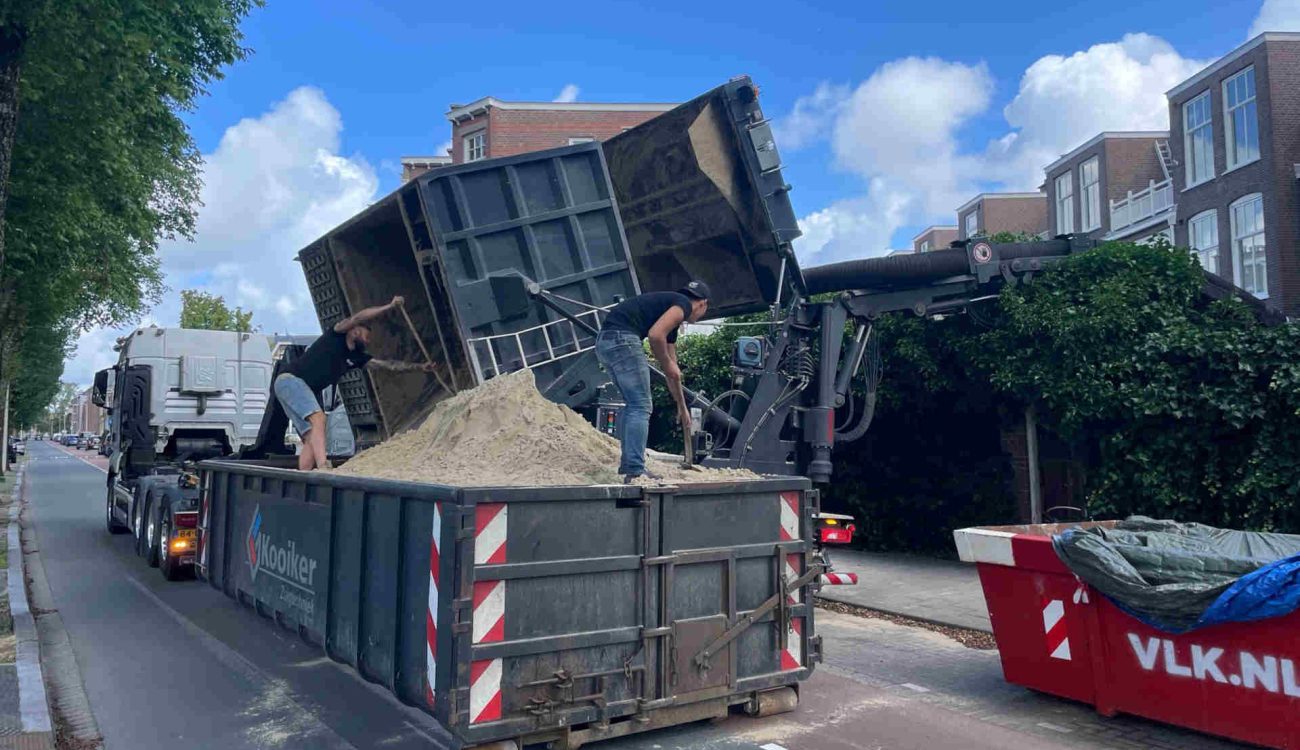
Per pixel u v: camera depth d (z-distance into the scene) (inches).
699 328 623.5
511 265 284.7
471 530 155.6
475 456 215.2
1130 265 386.0
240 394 547.8
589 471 200.1
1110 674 211.5
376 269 339.0
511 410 227.9
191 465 445.4
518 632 161.9
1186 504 350.3
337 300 337.4
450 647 154.7
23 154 475.2
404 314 325.1
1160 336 360.8
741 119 339.3
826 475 365.4
